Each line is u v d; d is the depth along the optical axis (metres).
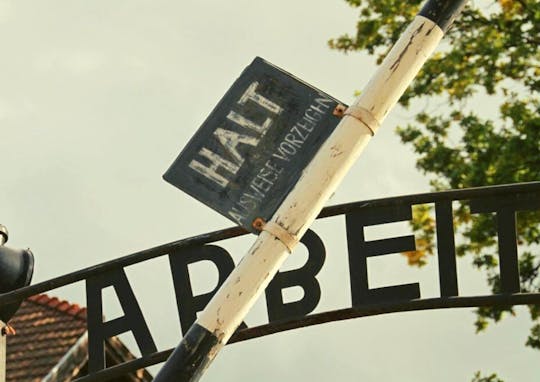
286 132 7.98
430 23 7.34
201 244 10.44
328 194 7.16
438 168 25.30
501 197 10.12
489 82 25.61
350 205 10.20
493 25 25.94
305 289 10.20
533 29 25.84
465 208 24.89
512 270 10.05
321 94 8.04
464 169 24.94
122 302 10.47
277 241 7.05
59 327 23.75
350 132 7.23
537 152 24.89
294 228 7.08
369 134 7.26
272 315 10.21
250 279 6.98
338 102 8.02
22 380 22.58
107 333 10.45
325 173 7.15
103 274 10.52
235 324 6.95
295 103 8.02
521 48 25.56
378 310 10.12
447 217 10.13
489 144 25.06
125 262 10.46
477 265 24.86
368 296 10.14
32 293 10.37
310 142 7.95
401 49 7.32
